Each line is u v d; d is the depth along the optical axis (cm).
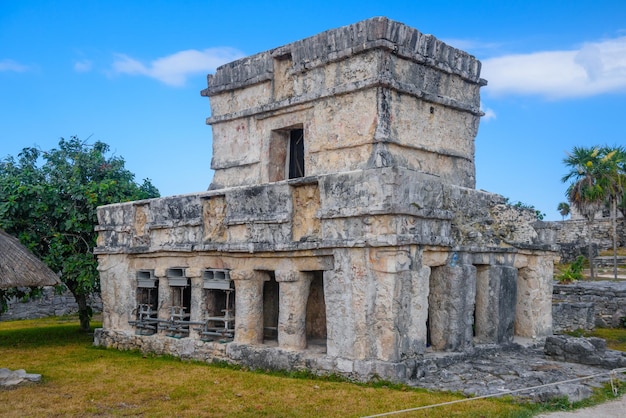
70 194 1770
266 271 1296
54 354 1466
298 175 1491
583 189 3144
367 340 1056
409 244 1066
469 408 861
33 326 2256
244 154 1511
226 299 1403
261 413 878
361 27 1280
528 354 1266
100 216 1630
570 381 998
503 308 1303
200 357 1325
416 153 1344
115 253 1561
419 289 1097
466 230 1261
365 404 904
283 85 1461
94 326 2175
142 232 1517
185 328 1419
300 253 1162
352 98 1299
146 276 1505
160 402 960
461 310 1189
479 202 1330
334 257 1110
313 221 1170
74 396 1006
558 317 1909
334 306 1105
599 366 1141
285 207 1197
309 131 1371
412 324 1082
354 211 1077
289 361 1157
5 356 1443
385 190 1047
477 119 1510
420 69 1353
